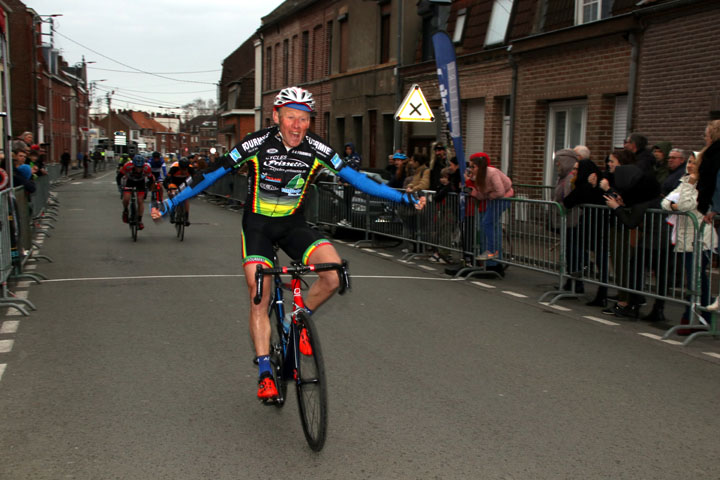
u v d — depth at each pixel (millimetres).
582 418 4168
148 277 8711
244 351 5473
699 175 5980
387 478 3318
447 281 8938
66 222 15789
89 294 7617
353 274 9297
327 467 3430
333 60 26750
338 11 25906
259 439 3781
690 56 10188
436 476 3344
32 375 4828
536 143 14219
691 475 3412
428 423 4035
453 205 9906
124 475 3309
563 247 7723
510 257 8664
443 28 18062
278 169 3945
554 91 13508
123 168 12492
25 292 7715
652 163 7387
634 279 6867
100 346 5566
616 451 3684
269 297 4039
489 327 6457
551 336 6172
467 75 16609
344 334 6070
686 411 4328
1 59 8859
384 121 21984
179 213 12477
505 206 8711
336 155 4055
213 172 3969
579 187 7531
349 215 13203
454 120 9141
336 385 4707
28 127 48000
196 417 4094
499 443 3760
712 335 6164
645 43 11055
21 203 9180
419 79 19359
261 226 4055
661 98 10789
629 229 6871
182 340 5770
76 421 3992
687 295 6324
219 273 9055
